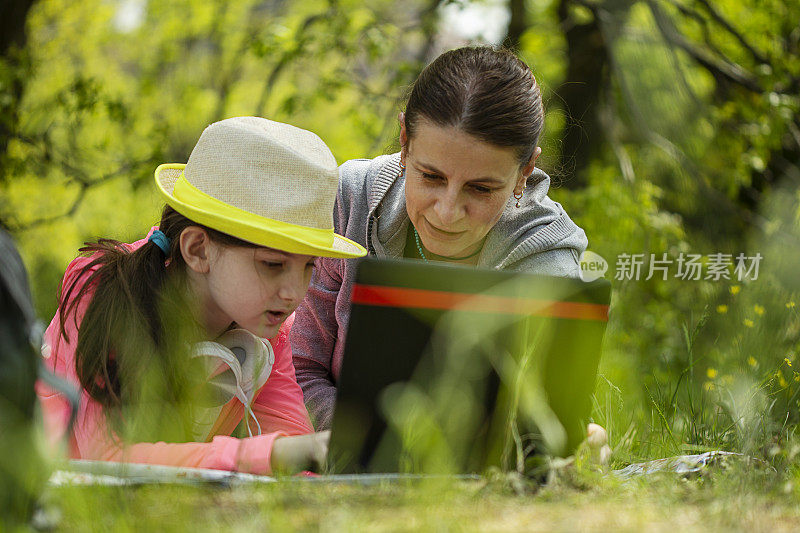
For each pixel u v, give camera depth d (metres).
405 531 2.51
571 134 13.90
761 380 5.07
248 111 17.42
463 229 4.11
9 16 13.04
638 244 12.20
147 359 3.41
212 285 3.61
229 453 3.14
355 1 14.45
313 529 2.53
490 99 3.88
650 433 4.61
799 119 13.30
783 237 10.11
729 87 13.36
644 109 14.28
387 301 2.86
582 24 14.22
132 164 14.28
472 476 3.02
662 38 13.45
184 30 17.50
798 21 13.26
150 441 3.28
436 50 14.40
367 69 15.62
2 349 2.46
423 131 3.96
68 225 15.47
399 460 2.99
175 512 2.62
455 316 2.88
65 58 16.72
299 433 4.05
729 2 14.00
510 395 2.94
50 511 2.57
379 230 4.61
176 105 17.09
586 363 3.01
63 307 3.62
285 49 13.84
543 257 4.35
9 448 2.44
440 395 2.90
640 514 2.79
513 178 4.08
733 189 13.23
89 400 3.41
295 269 3.56
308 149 3.73
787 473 3.47
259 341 3.87
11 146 13.40
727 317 7.04
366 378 2.91
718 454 3.62
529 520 2.67
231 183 3.56
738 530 2.66
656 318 10.27
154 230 3.78
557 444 3.07
